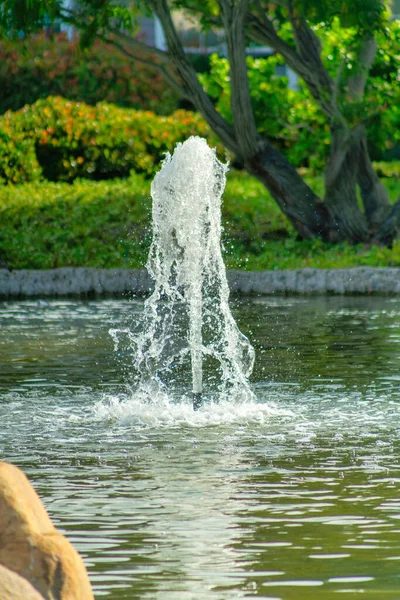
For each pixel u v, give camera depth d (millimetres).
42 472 17422
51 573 8555
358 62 54156
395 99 55531
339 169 55375
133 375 27391
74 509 15227
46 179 69938
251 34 54812
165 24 53156
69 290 47781
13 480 9047
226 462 18062
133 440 19891
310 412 22422
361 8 50781
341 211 55406
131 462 18094
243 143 55031
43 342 33000
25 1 51219
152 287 48406
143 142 71562
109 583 12164
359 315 39188
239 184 69938
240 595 11703
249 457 18406
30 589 7832
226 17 52562
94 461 18203
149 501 15594
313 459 18203
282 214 61438
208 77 63000
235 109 54156
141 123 71562
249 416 22109
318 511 15008
